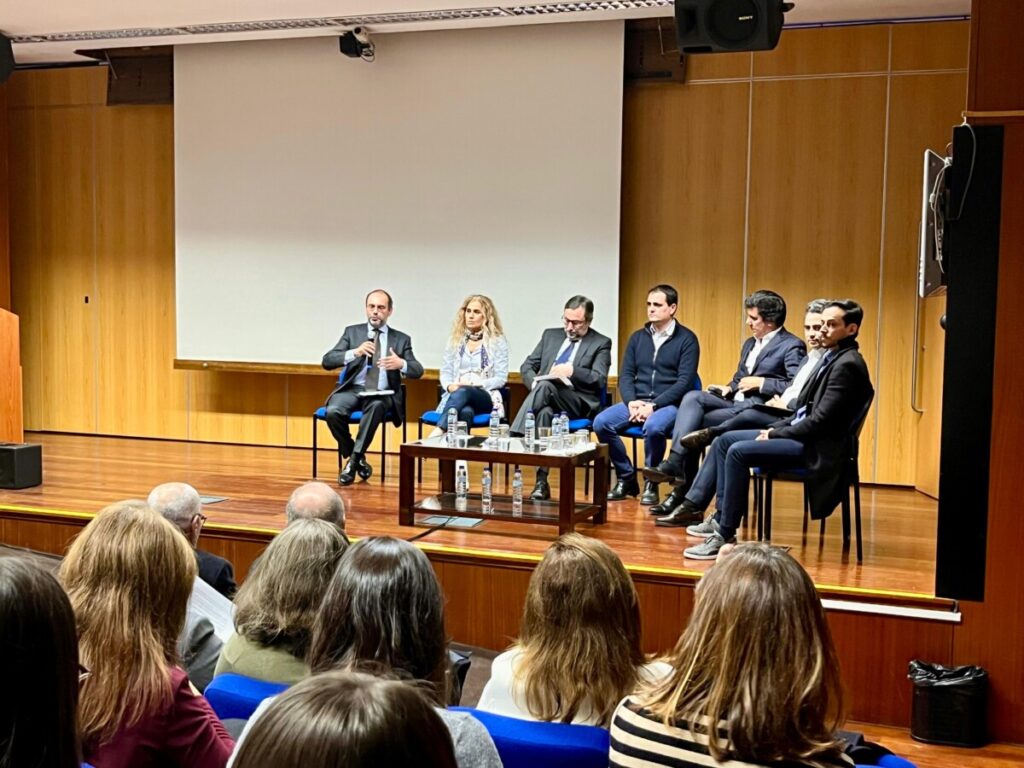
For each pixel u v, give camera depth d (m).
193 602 2.90
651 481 5.23
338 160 7.45
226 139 7.66
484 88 7.12
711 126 6.91
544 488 5.46
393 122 7.32
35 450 5.95
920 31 6.51
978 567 3.71
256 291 7.68
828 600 3.95
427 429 7.51
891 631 3.83
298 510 3.20
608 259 6.96
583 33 6.90
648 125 7.02
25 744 1.08
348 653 1.81
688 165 6.97
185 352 7.86
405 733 0.76
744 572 1.66
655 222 7.06
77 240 8.34
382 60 7.30
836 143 6.70
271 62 7.53
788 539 4.86
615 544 4.64
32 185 8.40
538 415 5.72
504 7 6.51
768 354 5.36
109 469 6.69
